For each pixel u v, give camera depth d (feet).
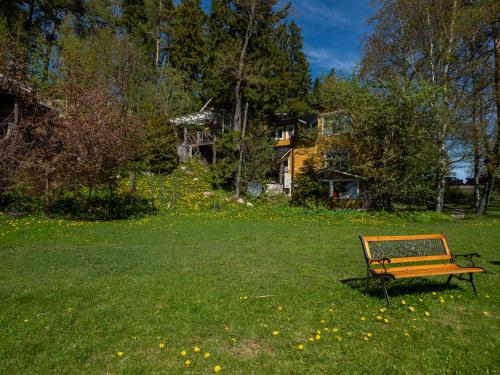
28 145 46.68
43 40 71.92
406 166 63.93
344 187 88.28
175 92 100.27
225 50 90.38
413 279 20.77
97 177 44.42
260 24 92.48
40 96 49.32
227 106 106.42
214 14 100.63
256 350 11.99
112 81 75.72
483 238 38.37
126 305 15.98
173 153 87.86
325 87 75.61
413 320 14.56
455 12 65.46
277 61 112.68
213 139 104.01
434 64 70.54
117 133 44.57
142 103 91.35
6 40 49.14
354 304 16.38
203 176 88.79
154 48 128.16
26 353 11.68
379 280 20.38
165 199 64.03
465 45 69.77
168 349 12.01
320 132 77.36
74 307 15.66
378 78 72.02
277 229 42.68
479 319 14.80
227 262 24.79
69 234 34.17
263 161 89.35
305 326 13.83
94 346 12.16
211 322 14.15
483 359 11.43
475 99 66.85
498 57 66.23
